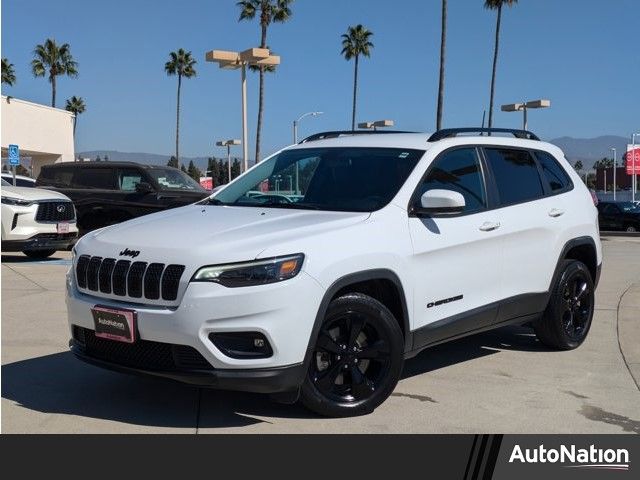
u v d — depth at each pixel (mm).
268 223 4461
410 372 5621
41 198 11844
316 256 4141
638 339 6812
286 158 5703
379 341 4512
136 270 4117
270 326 3949
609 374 5625
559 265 6117
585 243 6406
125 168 14766
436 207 4691
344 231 4375
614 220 30656
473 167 5492
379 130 6078
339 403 4414
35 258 12906
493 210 5473
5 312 7578
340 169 5238
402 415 4582
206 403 4695
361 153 5336
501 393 5098
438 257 4918
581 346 6539
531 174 6062
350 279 4281
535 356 6160
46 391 4906
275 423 4371
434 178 5098
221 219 4633
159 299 4020
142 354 4141
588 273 6461
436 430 4344
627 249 17641
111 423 4332
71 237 12422
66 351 5969
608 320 7695
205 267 3951
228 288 3910
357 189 4988
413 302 4734
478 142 5633
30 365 5539
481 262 5281
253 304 3912
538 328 6258
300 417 4473
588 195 6648
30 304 8062
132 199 14414
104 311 4168
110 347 4277
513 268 5605
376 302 4473
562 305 6168
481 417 4590
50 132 38438
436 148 5227
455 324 5082
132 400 4738
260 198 5328
